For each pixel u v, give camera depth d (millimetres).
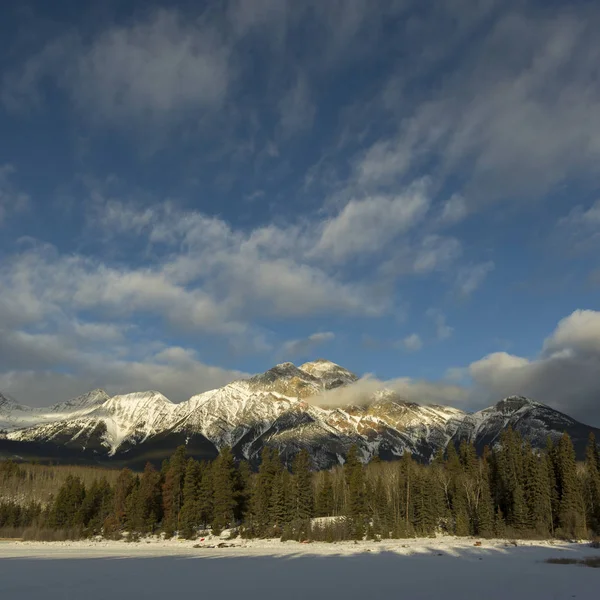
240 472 155875
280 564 67062
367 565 64625
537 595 39688
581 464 168750
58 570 60656
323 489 151375
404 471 146500
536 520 122562
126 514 148250
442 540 117312
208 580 49688
